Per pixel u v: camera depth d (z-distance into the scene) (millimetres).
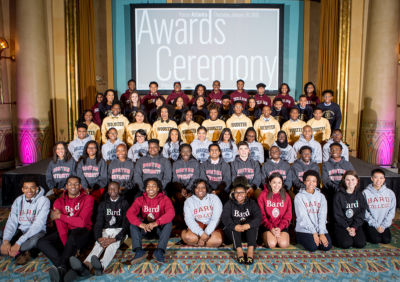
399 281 2953
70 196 3473
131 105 6008
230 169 4387
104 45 7680
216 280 2957
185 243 3754
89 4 7180
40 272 3105
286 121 5746
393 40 6270
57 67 6984
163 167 4289
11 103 7016
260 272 3096
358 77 7098
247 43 7641
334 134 4852
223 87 7770
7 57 6875
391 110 6363
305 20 7695
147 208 3600
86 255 3430
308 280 2961
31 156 6410
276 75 7727
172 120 5680
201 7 7535
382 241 3703
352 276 3029
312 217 3562
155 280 2959
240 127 5449
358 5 6941
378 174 3717
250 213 3523
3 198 4984
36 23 6352
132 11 7516
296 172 4320
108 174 4305
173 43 7625
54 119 7074
